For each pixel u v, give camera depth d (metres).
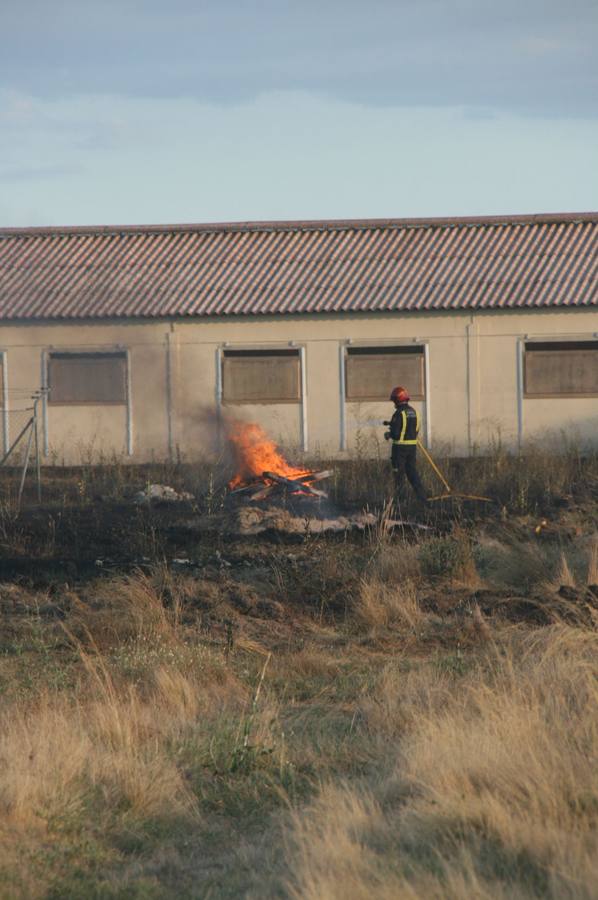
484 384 99.25
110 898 22.02
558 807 23.88
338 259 109.00
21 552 62.72
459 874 20.50
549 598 49.66
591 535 64.62
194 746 31.06
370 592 49.12
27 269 110.50
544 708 30.66
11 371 103.06
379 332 100.38
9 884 21.91
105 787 27.69
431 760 27.06
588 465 89.19
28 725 31.72
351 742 32.09
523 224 112.56
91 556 61.28
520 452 95.44
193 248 113.50
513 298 98.88
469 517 70.81
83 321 102.44
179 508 76.00
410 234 112.88
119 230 117.50
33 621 48.00
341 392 100.62
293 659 41.81
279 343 101.31
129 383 101.94
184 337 101.94
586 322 97.94
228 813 27.42
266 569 56.31
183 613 48.88
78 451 102.12
